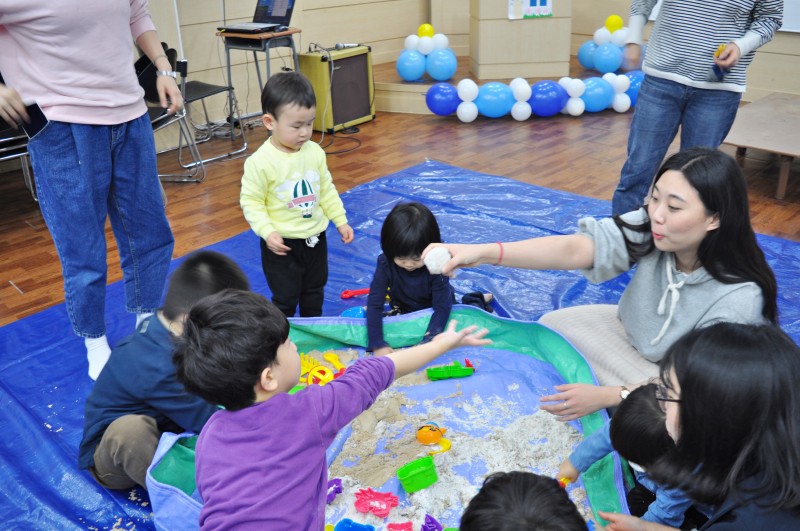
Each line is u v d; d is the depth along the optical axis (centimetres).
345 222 250
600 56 565
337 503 166
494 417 193
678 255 175
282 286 239
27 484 182
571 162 431
